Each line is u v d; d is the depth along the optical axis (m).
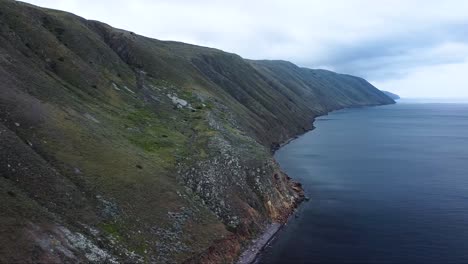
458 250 54.88
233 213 60.62
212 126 90.38
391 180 94.69
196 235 51.12
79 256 36.75
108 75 92.94
